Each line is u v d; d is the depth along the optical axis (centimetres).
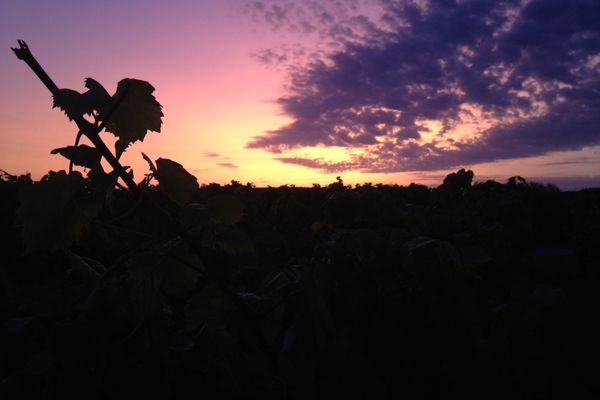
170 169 108
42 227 93
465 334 115
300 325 103
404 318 109
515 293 175
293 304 121
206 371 123
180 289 147
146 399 114
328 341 103
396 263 117
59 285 121
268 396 127
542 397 146
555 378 156
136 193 102
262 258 183
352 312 111
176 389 123
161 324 119
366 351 109
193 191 112
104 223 98
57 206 93
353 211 172
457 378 112
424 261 117
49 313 116
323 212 176
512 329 157
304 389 100
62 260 212
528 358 150
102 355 110
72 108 91
